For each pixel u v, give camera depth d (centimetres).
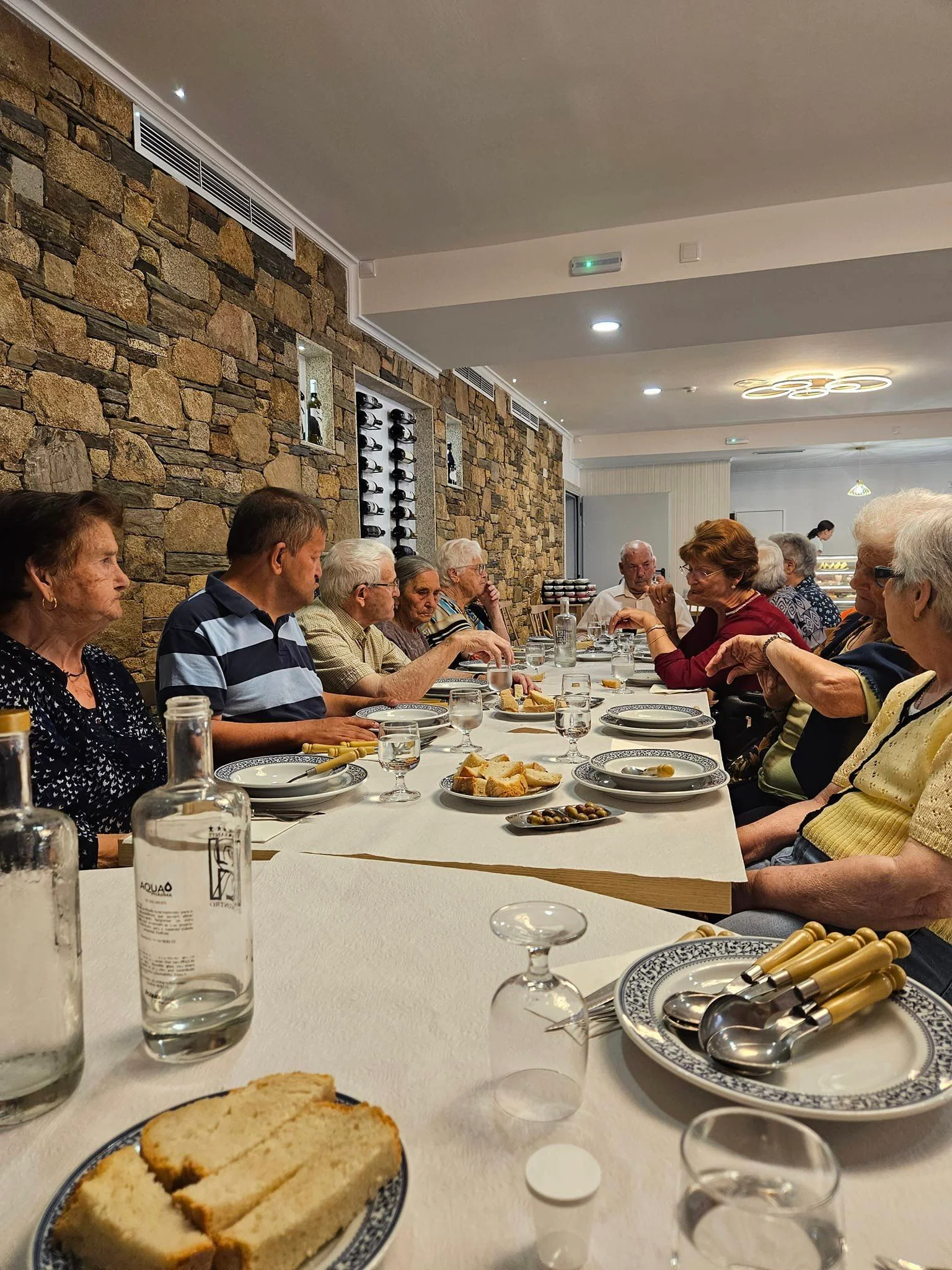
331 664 246
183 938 58
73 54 264
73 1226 39
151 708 297
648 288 430
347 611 273
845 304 461
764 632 261
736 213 409
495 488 742
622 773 135
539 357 560
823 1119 49
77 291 265
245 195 359
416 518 586
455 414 634
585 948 76
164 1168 41
